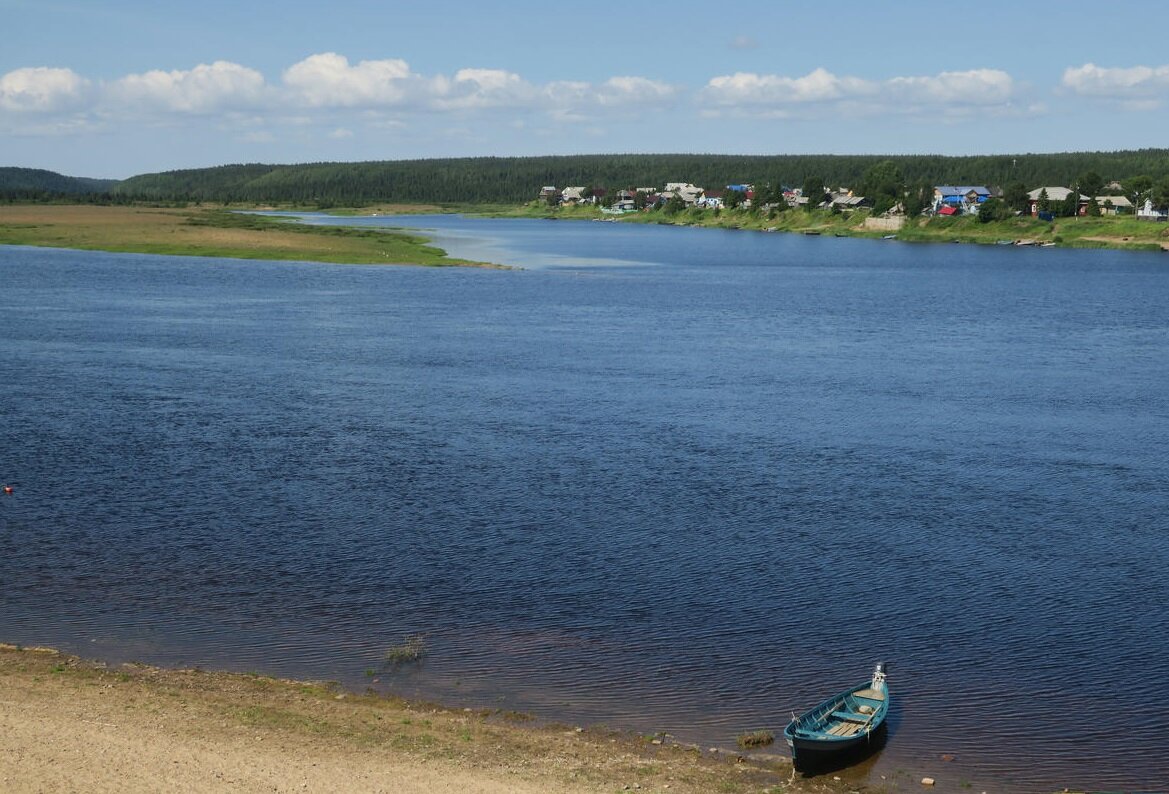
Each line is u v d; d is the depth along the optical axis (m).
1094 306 152.12
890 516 56.66
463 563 49.16
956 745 34.62
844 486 61.72
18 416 74.44
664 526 54.59
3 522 53.22
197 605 44.00
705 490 60.62
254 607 43.94
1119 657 41.09
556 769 31.69
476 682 37.94
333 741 32.72
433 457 66.56
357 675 38.22
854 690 36.69
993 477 63.94
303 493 58.94
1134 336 123.00
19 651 39.00
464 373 93.75
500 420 76.38
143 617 42.69
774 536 53.44
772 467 65.44
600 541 52.28
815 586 47.28
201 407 78.62
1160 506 58.84
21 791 28.95
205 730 33.00
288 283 162.00
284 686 36.91
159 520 54.12
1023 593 46.97
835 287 176.38
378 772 30.91
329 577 47.25
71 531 52.25
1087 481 63.38
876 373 97.00
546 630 42.41
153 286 153.75
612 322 128.25
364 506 56.91
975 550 51.97
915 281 188.50
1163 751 34.56
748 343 114.00
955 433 74.44
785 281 185.88
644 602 45.28
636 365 99.12
